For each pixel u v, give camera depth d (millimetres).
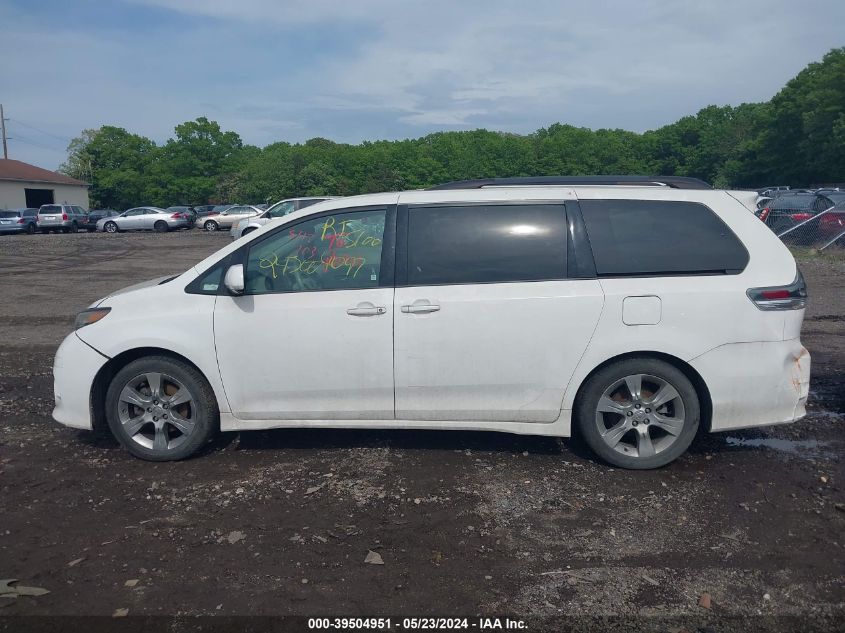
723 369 4754
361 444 5410
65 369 5133
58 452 5336
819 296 11898
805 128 53094
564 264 4855
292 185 67000
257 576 3598
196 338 4961
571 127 109438
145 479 4816
